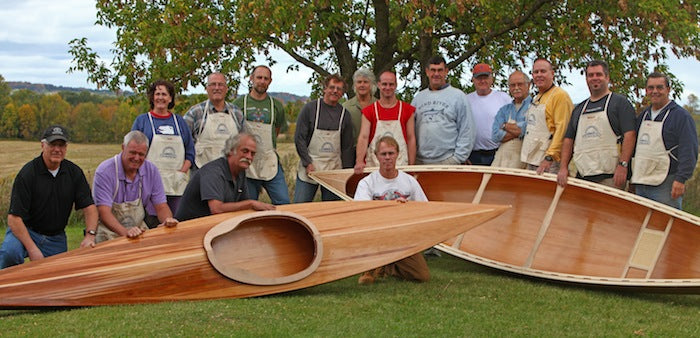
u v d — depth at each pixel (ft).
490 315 16.30
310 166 25.82
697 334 15.23
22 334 13.61
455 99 25.52
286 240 19.33
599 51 41.22
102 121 148.46
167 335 13.57
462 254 22.41
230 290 17.25
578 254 22.54
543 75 23.70
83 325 14.21
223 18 39.34
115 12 42.68
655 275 20.45
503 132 25.07
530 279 21.63
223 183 19.75
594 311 17.25
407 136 25.66
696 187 46.80
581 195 23.25
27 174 19.07
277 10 34.27
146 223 21.56
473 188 25.08
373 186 21.68
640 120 21.91
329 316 15.49
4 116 147.74
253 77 25.90
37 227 19.62
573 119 22.80
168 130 23.43
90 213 19.86
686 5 39.42
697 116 50.21
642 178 21.58
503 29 40.16
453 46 44.73
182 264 17.20
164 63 39.73
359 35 43.21
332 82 25.67
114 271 16.84
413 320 15.46
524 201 24.36
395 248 19.31
